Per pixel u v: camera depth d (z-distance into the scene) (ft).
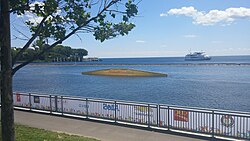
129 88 132.46
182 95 103.14
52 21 13.58
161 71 302.86
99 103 36.83
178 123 30.22
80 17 13.61
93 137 28.76
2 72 12.37
